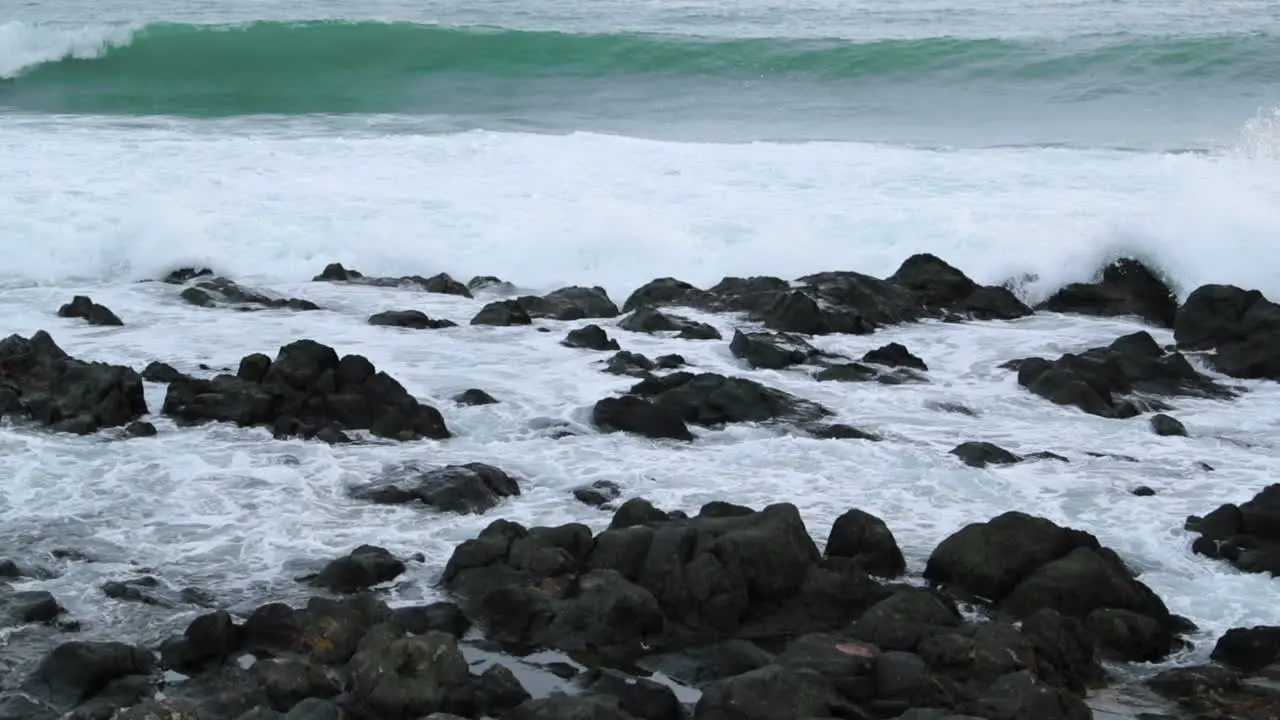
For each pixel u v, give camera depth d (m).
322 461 13.15
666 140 27.55
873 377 16.02
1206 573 11.35
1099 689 9.68
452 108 31.86
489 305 17.94
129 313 18.03
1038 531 10.89
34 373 14.66
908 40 34.69
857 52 34.41
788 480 12.96
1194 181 23.11
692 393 14.59
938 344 17.52
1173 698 9.54
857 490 12.77
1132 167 24.44
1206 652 10.18
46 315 17.78
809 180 23.55
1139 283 19.50
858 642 9.64
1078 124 30.30
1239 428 14.91
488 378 15.62
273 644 9.81
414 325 17.56
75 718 8.74
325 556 11.34
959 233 20.75
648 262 20.50
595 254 20.59
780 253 20.44
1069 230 20.75
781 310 17.78
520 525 11.21
